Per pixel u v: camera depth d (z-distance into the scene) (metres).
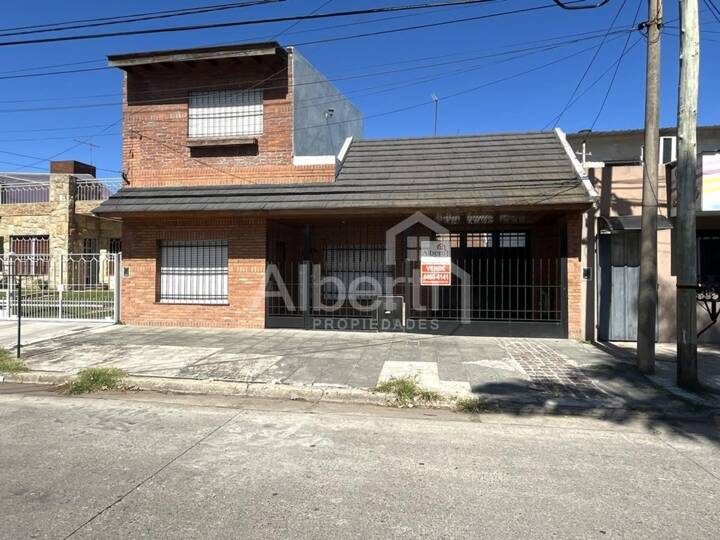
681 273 7.10
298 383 7.28
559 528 3.42
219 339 10.38
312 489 4.01
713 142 17.39
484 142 13.02
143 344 9.87
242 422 5.86
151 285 12.16
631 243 10.42
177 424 5.74
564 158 11.77
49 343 9.99
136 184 12.79
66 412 6.20
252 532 3.32
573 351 9.38
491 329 10.80
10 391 7.30
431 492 3.99
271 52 11.95
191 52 12.23
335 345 9.81
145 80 12.90
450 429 5.69
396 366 8.21
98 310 12.99
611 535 3.34
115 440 5.16
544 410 6.36
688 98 7.07
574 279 10.52
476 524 3.47
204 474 4.29
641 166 10.48
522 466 4.58
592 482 4.23
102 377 7.42
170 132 12.80
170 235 12.05
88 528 3.35
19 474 4.26
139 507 3.66
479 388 7.02
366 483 4.15
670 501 3.87
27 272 20.06
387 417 6.16
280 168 12.20
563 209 9.98
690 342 7.00
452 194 10.55
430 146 13.15
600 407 6.31
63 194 22.31
